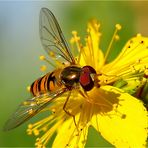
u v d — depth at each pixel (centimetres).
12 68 17
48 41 13
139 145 11
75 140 12
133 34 16
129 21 16
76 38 13
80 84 12
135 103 12
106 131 12
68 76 12
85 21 16
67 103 12
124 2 16
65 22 17
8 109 16
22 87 16
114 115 12
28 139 15
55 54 13
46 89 12
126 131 12
